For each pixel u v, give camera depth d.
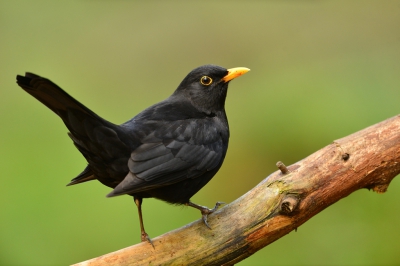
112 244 12.34
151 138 8.35
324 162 8.15
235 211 8.15
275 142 14.65
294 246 12.31
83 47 17.19
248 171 14.60
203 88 9.42
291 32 17.39
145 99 16.66
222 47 17.34
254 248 8.12
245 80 16.47
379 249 11.98
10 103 15.10
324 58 16.70
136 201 8.53
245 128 15.09
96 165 8.25
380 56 16.38
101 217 12.65
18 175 13.25
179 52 17.31
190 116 9.12
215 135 8.97
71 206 12.77
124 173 8.23
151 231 12.45
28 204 12.79
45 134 14.27
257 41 17.30
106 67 16.98
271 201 8.02
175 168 8.29
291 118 14.73
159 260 8.00
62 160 13.69
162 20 17.70
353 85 15.02
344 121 14.26
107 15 17.66
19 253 12.23
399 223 12.23
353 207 12.59
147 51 17.30
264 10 17.66
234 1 18.03
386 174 8.22
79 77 16.67
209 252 8.05
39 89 7.34
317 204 8.08
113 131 7.84
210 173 8.82
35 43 17.03
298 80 15.69
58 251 12.29
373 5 17.31
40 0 17.56
